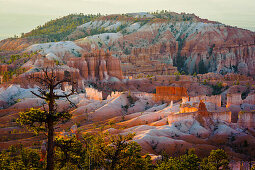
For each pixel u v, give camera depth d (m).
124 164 44.84
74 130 69.00
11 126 123.12
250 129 104.06
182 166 54.66
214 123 109.00
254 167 61.09
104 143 47.22
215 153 63.09
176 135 101.19
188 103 125.69
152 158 74.62
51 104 32.56
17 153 72.38
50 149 32.66
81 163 44.72
